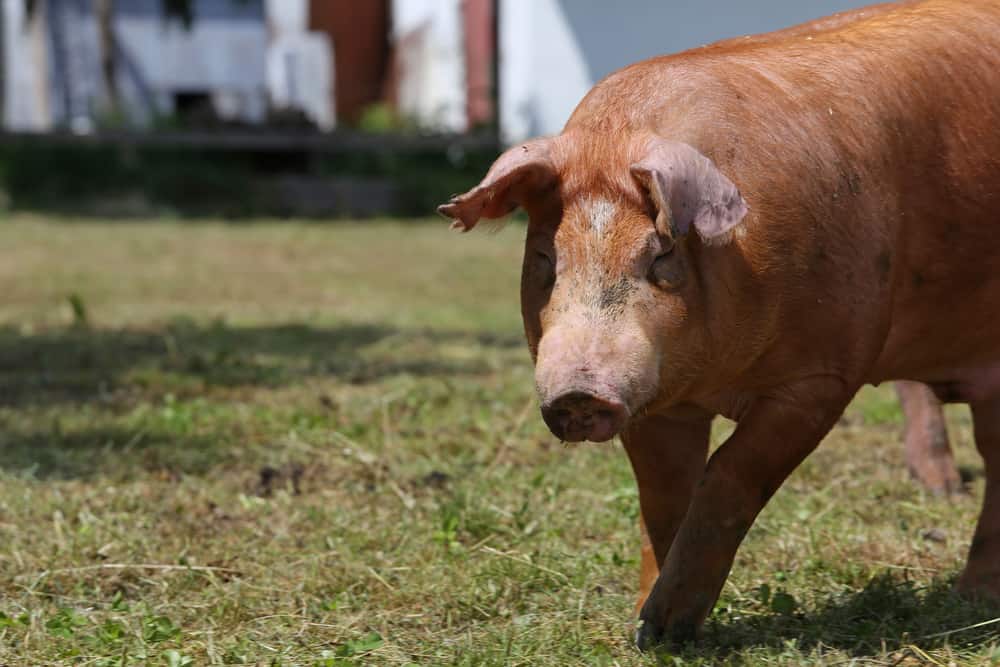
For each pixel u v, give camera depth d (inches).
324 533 377.4
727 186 253.3
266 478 443.2
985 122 311.9
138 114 2134.6
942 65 312.5
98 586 340.5
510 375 623.5
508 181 266.2
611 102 283.0
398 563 352.5
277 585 338.3
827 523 379.9
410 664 279.9
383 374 627.8
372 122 1899.6
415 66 2316.7
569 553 356.5
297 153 1745.8
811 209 281.6
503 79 1729.8
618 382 247.1
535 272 270.4
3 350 695.7
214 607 320.2
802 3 1382.9
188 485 433.1
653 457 310.5
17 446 484.1
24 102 2625.5
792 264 278.8
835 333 286.2
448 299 949.8
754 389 291.6
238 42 2397.9
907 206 302.0
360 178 1679.4
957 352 325.7
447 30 2084.2
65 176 1642.5
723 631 297.7
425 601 324.5
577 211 264.7
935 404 427.5
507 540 371.2
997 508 329.4
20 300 925.8
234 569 350.3
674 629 286.2
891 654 283.1
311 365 651.5
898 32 316.8
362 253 1239.5
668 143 258.2
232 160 1700.3
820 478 439.2
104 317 837.2
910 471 433.7
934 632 297.3
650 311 258.1
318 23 2578.7
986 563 326.6
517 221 1476.4
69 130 1729.8
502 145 1674.5
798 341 284.4
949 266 309.7
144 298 947.3
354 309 888.9
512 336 760.3
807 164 283.7
